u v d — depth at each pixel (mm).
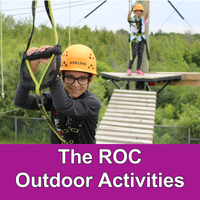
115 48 52469
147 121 5387
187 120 17484
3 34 51344
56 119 1812
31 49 1459
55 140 1850
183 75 7789
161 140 17094
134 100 6156
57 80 1505
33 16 1434
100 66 42750
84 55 1743
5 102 18156
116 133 5180
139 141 4910
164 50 48688
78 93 1732
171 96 35406
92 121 1800
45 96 1831
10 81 18031
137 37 6777
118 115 5688
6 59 18875
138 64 7098
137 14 6637
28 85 1486
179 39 50094
